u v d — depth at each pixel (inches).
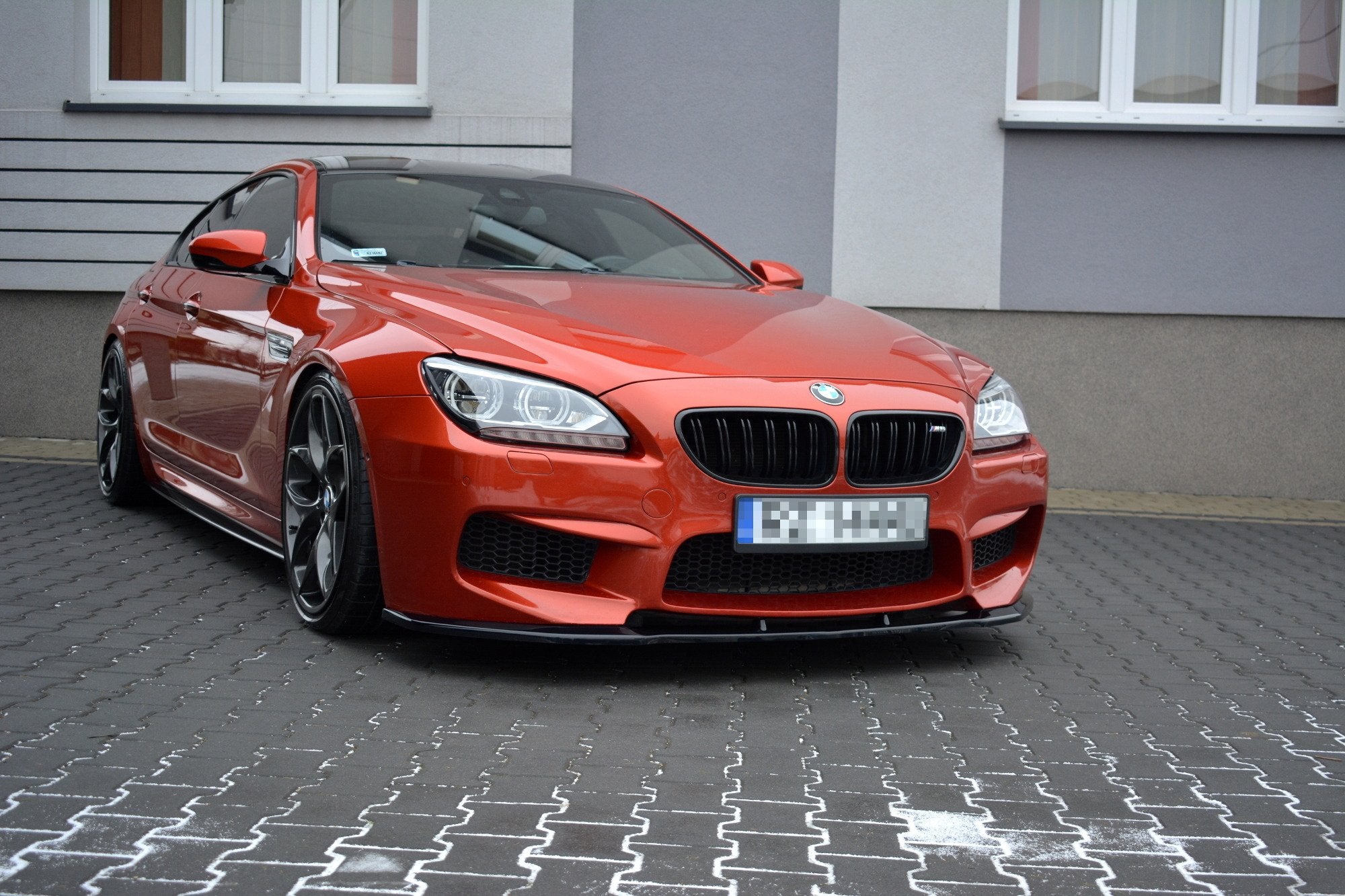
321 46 312.2
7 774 97.7
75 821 88.8
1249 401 304.5
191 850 84.7
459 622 129.8
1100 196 300.5
